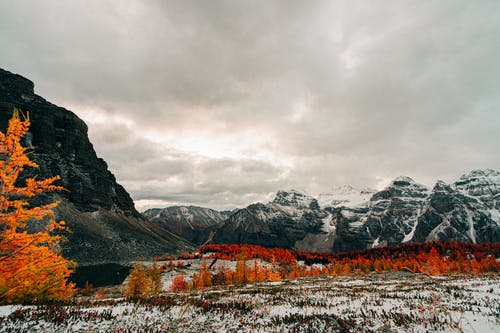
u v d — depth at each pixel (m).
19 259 11.12
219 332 8.11
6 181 10.52
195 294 19.23
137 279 30.86
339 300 14.13
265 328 8.44
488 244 145.12
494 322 7.49
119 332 7.71
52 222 12.15
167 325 8.59
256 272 61.34
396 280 34.22
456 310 9.47
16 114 10.74
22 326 7.70
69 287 13.70
